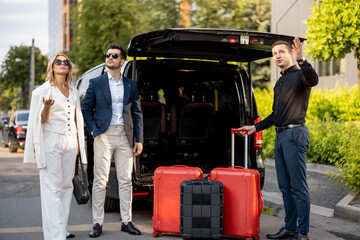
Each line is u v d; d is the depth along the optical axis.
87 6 19.75
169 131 7.18
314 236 4.98
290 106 4.73
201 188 4.62
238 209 4.71
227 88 6.54
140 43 5.25
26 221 5.82
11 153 15.88
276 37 5.09
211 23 16.83
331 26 7.21
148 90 6.69
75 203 7.06
